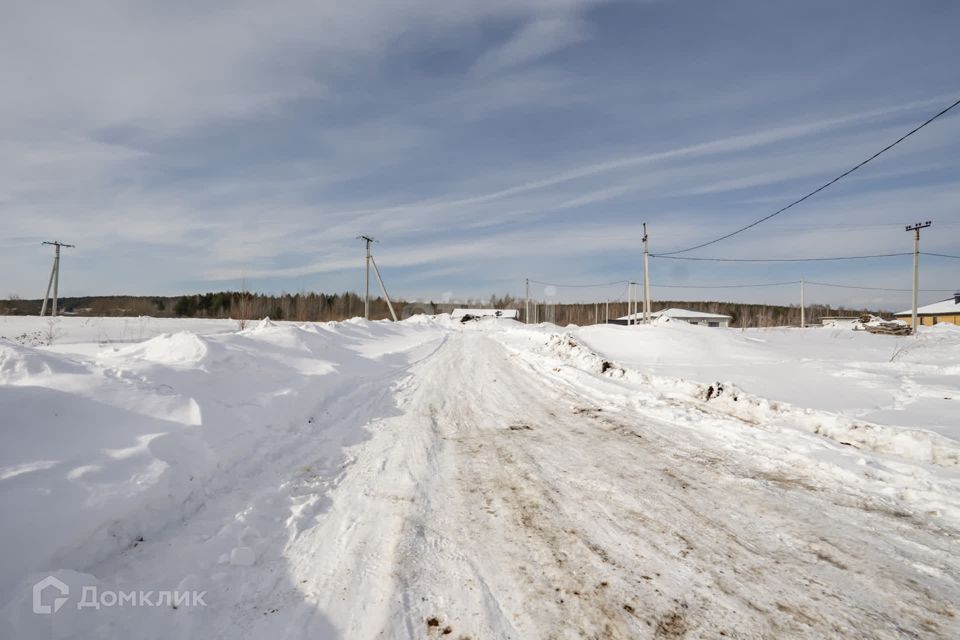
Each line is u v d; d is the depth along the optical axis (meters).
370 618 2.49
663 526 3.63
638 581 2.87
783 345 17.52
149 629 2.32
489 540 3.39
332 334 16.31
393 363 14.66
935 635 2.41
